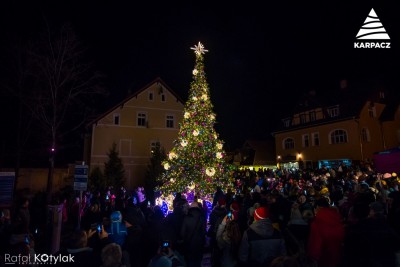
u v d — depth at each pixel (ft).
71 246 13.21
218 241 18.20
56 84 69.46
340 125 106.83
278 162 132.05
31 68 67.97
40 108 70.38
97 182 89.97
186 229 20.67
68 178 108.27
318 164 111.86
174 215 23.85
